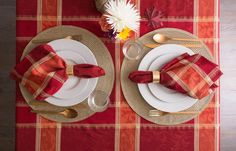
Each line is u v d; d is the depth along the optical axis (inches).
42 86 37.5
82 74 38.3
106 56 40.7
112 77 40.5
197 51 41.1
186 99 39.6
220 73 38.8
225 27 71.2
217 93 40.6
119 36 37.2
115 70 40.7
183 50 40.2
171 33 41.1
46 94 37.5
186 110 40.4
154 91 39.4
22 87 39.9
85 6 41.0
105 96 40.1
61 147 40.1
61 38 40.7
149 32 41.1
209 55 41.1
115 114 40.4
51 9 41.0
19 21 40.7
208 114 40.5
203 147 40.5
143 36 40.9
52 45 39.8
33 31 40.8
